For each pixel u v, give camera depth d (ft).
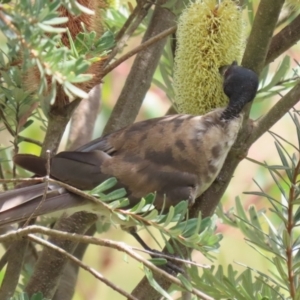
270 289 15.15
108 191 16.05
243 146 15.98
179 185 16.25
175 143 16.43
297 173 13.97
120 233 26.02
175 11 16.99
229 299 14.75
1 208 14.53
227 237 24.98
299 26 15.72
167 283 15.39
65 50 9.89
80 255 19.13
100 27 14.67
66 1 9.87
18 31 9.48
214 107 16.17
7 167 19.45
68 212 15.81
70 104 15.05
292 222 14.02
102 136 17.43
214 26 14.82
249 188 25.46
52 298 17.65
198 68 15.01
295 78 18.38
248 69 15.29
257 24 14.70
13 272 15.99
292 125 26.35
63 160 15.66
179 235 12.25
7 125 16.25
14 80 15.05
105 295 25.94
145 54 18.75
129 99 18.74
